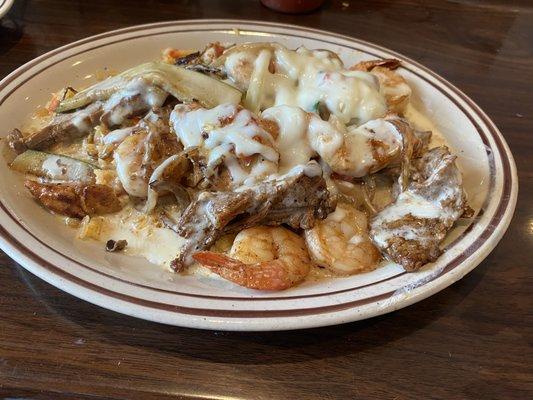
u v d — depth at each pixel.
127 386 0.17
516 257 0.24
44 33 0.37
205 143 0.25
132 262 0.22
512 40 0.42
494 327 0.21
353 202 0.26
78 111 0.29
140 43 0.35
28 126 0.29
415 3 0.46
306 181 0.23
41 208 0.24
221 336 0.19
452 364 0.19
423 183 0.24
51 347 0.18
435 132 0.31
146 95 0.27
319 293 0.20
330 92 0.28
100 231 0.24
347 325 0.20
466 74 0.38
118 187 0.25
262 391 0.18
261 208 0.23
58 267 0.19
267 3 0.43
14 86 0.29
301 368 0.18
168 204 0.26
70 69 0.32
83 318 0.19
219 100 0.28
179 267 0.22
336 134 0.25
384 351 0.19
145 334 0.19
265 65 0.29
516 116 0.34
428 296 0.20
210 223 0.23
